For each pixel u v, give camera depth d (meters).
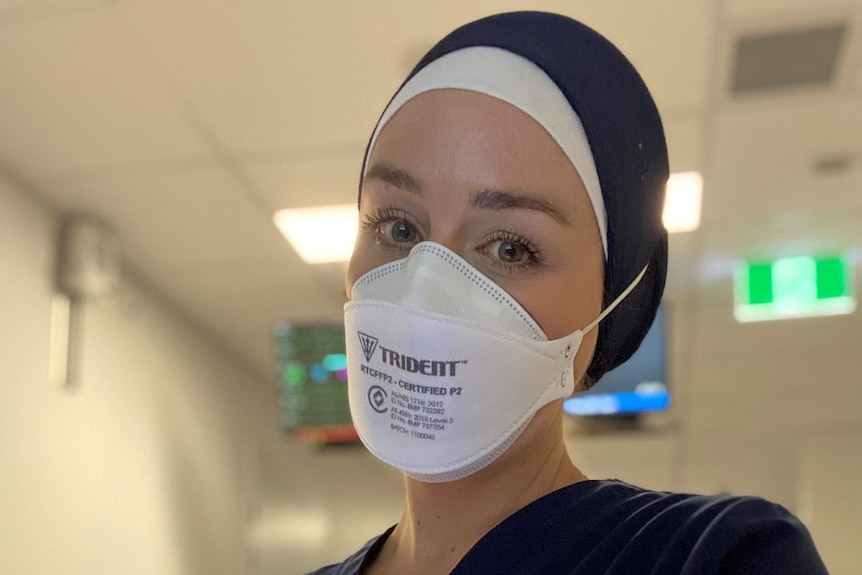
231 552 3.47
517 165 0.66
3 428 2.28
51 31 1.78
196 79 1.95
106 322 2.81
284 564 3.90
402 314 0.66
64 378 2.54
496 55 0.70
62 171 2.34
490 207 0.66
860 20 1.75
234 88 1.98
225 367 3.68
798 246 2.90
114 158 2.27
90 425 2.67
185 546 3.14
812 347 3.66
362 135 2.17
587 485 0.67
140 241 2.75
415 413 0.66
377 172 0.71
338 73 1.93
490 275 0.68
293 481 4.16
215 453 3.47
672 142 2.24
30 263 2.43
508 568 0.61
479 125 0.67
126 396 2.89
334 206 2.56
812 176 2.41
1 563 2.22
